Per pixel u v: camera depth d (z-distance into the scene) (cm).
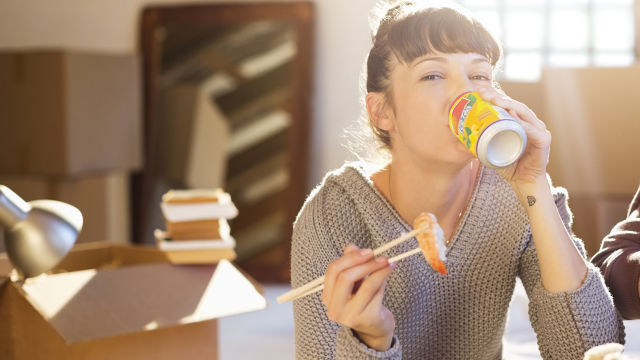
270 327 314
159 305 132
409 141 100
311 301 106
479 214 107
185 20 436
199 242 150
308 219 112
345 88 423
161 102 437
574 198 255
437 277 108
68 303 129
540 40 411
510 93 261
